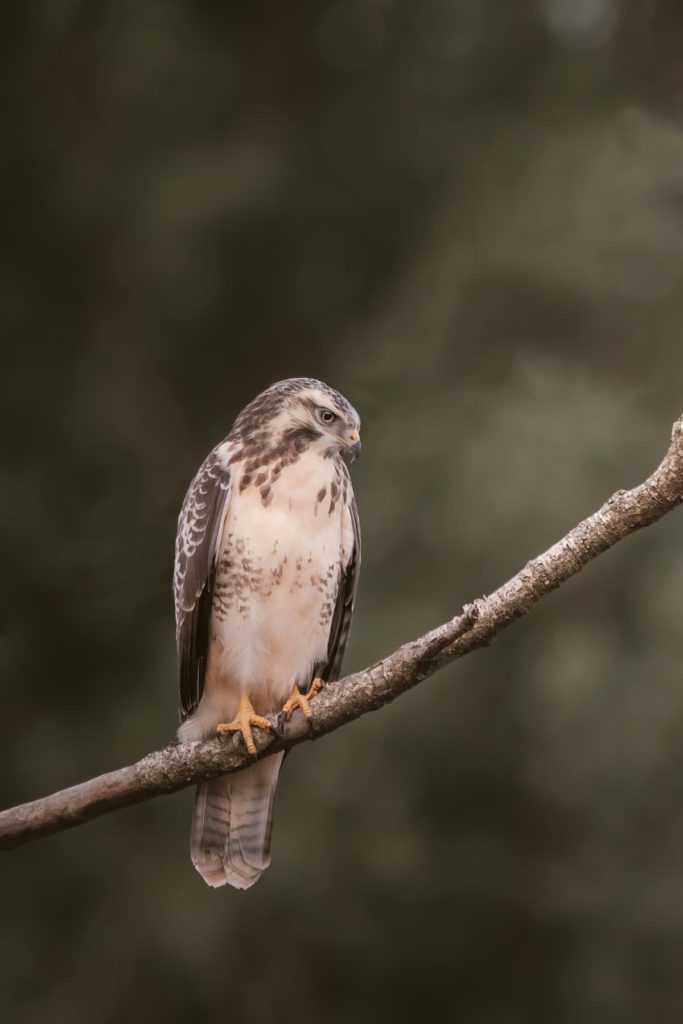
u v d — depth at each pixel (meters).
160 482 14.81
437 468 13.13
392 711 12.80
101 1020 12.55
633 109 15.28
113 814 13.16
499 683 12.95
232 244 16.00
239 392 16.12
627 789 12.80
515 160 15.22
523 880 13.38
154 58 15.66
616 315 14.21
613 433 13.00
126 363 15.20
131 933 12.68
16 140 15.52
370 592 13.06
